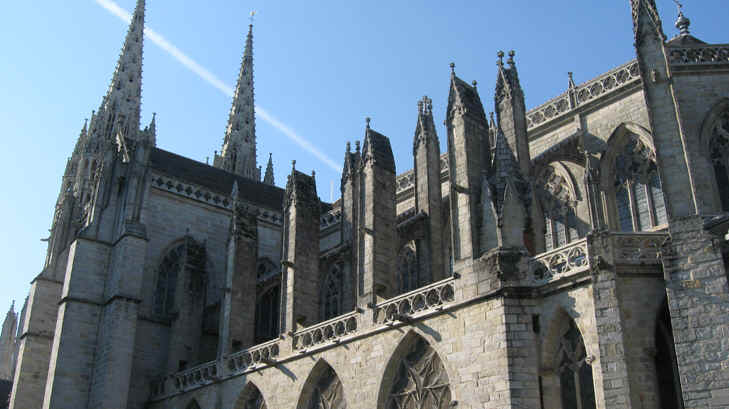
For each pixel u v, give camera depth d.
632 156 45.62
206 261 63.00
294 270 49.03
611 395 29.28
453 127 40.34
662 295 30.94
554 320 33.25
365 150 47.19
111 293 59.09
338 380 42.88
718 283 29.25
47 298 70.50
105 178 63.91
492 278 35.06
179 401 55.03
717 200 40.28
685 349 28.89
